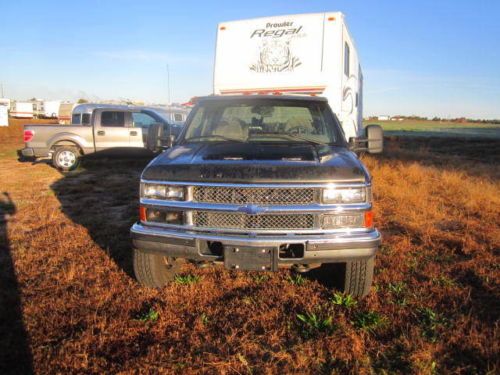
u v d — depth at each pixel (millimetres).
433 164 14164
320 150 3914
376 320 3398
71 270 4363
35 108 70312
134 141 12352
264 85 9344
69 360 2949
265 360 2992
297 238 3260
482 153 21781
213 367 2896
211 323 3465
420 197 8062
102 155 12258
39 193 8844
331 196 3303
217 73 9656
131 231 3598
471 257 4984
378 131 4512
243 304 3771
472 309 3607
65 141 12070
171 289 4004
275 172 3322
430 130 54781
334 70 8898
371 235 3352
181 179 3439
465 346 3080
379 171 10750
